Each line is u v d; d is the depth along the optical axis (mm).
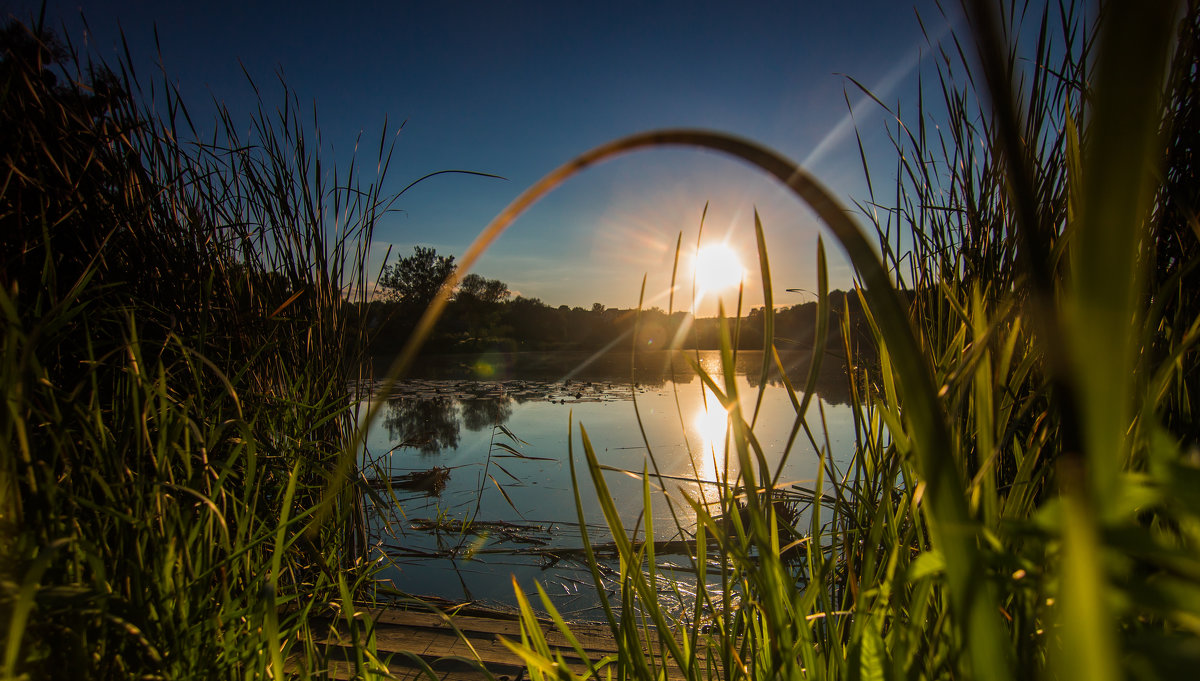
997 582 323
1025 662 377
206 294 1023
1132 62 147
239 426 817
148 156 1369
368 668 880
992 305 812
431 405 8398
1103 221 166
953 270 1020
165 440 758
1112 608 224
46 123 1028
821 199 236
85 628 627
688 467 3934
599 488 562
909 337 231
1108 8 149
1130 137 154
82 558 691
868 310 649
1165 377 443
